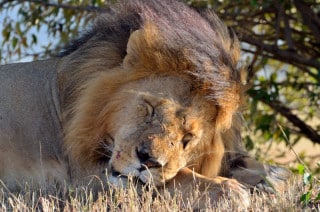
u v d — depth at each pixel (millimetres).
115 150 10047
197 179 10117
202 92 10180
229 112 10414
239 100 10578
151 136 9766
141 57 10445
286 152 17422
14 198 9906
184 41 10312
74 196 10539
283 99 17766
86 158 10836
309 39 17984
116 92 10516
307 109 18031
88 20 16609
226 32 10945
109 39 11195
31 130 11297
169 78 10281
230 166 11344
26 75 11602
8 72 11648
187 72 10211
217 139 10523
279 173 11336
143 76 10398
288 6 16453
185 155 10094
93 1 16234
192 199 9789
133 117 10133
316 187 10656
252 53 16750
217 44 10398
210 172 10664
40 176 11156
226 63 10406
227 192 9820
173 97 10102
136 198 9656
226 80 10273
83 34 11844
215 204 9750
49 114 11359
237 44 10953
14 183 11148
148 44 10422
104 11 12938
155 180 9812
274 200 9656
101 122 10609
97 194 10570
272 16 17516
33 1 16781
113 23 11359
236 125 11125
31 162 11250
